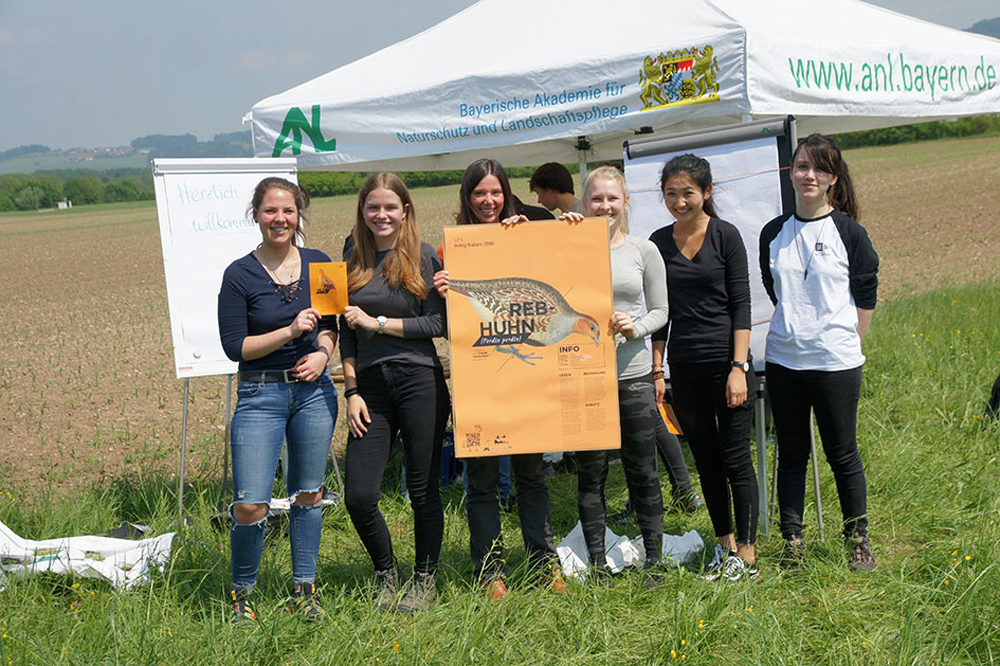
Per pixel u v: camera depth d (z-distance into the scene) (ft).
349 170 23.08
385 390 12.33
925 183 108.78
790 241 12.99
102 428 26.32
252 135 19.75
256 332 12.09
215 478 19.71
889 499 15.60
